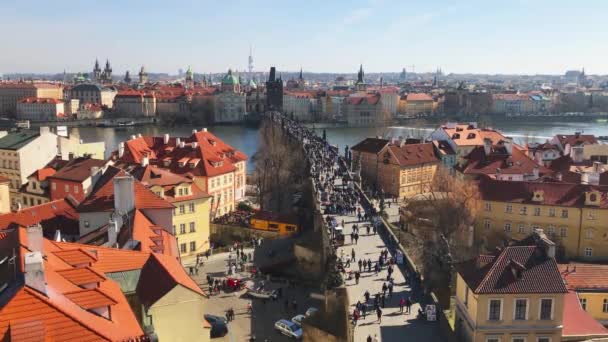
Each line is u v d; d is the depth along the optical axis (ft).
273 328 304.50
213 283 361.92
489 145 632.79
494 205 478.18
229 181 553.23
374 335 235.81
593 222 446.60
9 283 133.39
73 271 157.28
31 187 504.02
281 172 633.20
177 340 179.83
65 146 614.34
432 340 231.71
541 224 463.01
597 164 575.38
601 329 237.86
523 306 228.22
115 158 532.32
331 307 266.36
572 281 284.61
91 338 124.47
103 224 329.31
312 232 447.42
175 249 271.49
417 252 433.48
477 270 241.14
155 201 308.40
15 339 114.93
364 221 410.11
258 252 428.97
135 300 184.24
